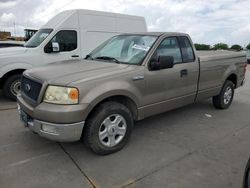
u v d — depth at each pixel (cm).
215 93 568
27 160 350
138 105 392
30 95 358
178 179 312
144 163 348
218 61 552
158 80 414
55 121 317
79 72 356
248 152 388
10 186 292
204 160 359
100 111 345
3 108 595
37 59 688
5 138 419
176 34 473
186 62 476
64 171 325
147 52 413
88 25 800
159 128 480
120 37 493
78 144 399
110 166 339
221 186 300
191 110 602
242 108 636
